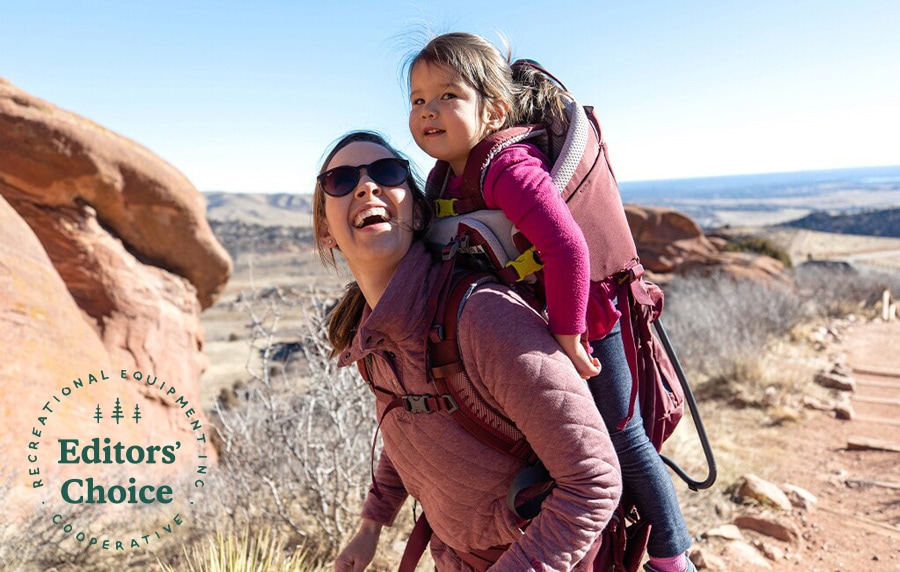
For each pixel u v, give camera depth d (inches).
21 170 354.3
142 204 401.4
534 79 69.5
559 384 57.0
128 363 355.6
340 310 75.9
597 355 70.5
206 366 450.6
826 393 378.3
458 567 72.4
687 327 457.1
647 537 72.1
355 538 83.0
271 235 5098.4
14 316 247.0
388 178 63.1
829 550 185.6
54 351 257.3
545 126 68.0
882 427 312.0
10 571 153.3
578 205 64.3
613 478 58.0
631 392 70.1
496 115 66.0
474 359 59.6
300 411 184.5
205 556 139.1
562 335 59.3
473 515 65.6
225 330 1561.3
